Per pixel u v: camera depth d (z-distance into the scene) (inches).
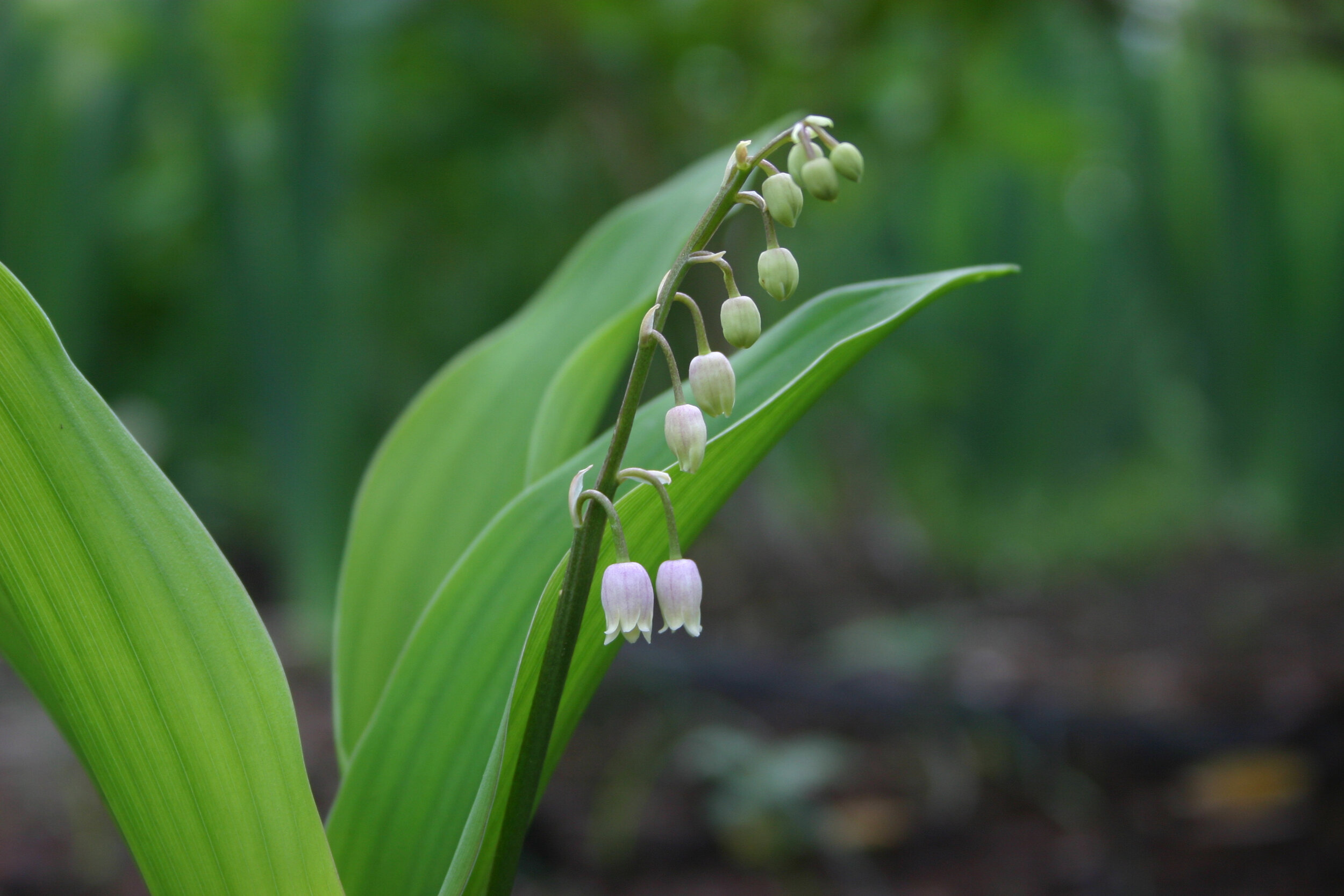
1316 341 55.5
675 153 42.0
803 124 12.3
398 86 39.2
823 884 26.4
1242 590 58.7
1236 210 52.1
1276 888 24.8
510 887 13.0
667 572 12.2
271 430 33.6
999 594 61.9
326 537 33.6
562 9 35.7
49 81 37.4
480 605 13.7
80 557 12.4
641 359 12.3
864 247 67.1
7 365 12.2
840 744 34.5
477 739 13.7
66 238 38.2
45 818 30.1
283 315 33.7
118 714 12.6
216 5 34.0
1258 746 32.3
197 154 34.4
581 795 31.5
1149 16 34.8
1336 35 32.5
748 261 43.0
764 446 13.1
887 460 69.1
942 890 26.0
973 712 34.6
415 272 48.2
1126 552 74.0
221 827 12.8
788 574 57.0
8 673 44.2
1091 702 39.0
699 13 36.1
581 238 47.9
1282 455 60.4
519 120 40.4
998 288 68.9
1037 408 70.3
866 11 34.8
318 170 33.4
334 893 13.0
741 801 28.5
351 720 14.7
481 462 15.3
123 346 47.3
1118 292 67.5
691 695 37.9
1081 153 44.2
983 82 45.9
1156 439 77.5
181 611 12.5
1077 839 28.3
